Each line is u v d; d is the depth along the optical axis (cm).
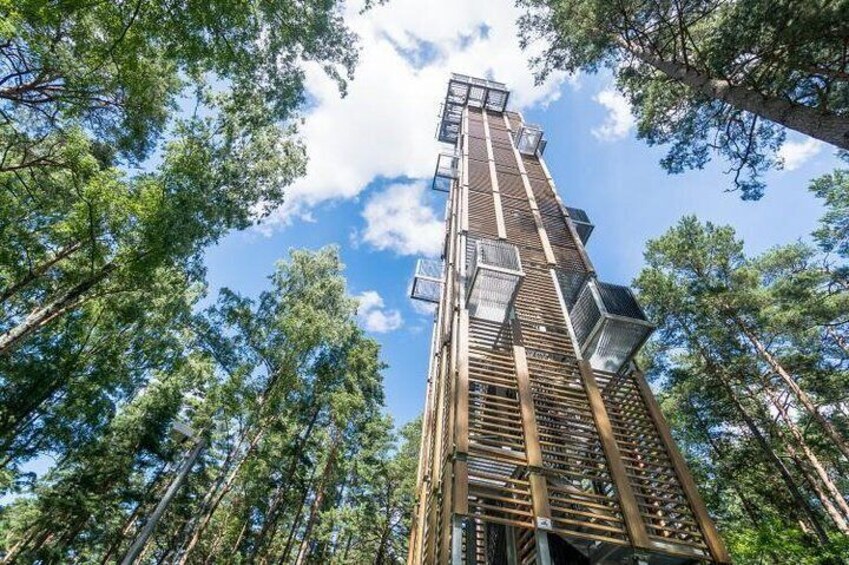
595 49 979
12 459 1298
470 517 509
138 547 671
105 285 1083
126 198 923
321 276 2097
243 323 1706
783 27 586
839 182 1445
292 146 1498
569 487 612
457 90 2416
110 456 1769
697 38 810
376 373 2352
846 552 827
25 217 1078
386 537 2250
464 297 897
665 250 1809
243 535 2280
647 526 545
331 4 865
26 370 1260
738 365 1465
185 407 1942
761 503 1573
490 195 1407
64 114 907
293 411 1864
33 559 1517
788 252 1672
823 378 1372
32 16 638
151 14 668
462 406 638
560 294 982
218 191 1239
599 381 805
